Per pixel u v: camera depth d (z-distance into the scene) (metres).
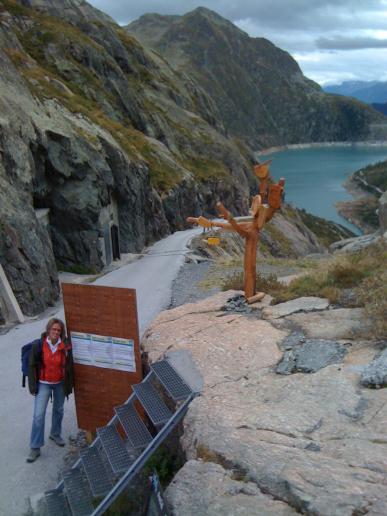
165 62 108.06
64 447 7.52
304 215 119.88
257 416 5.55
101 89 53.47
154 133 61.12
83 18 69.56
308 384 6.13
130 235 30.91
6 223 15.85
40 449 7.47
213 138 75.81
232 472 4.75
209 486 4.62
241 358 7.16
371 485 4.23
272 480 4.52
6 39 40.12
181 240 35.97
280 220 75.12
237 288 11.26
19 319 14.32
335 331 7.76
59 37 52.91
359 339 7.38
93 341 7.13
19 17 53.44
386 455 4.61
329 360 6.81
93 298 6.96
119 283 19.70
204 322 8.65
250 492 4.45
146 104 66.31
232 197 66.06
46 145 22.58
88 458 6.27
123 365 7.04
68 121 27.66
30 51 50.25
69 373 7.23
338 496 4.14
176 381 6.47
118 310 6.86
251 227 9.61
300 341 7.58
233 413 5.68
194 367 6.96
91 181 24.34
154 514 4.93
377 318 7.64
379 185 194.62
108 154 29.41
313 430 5.22
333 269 10.52
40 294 16.22
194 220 9.73
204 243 30.75
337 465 4.55
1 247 15.31
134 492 5.88
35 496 6.42
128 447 6.66
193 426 5.60
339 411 5.48
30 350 7.18
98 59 56.09
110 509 5.73
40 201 23.28
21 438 7.77
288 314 8.74
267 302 9.66
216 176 64.56
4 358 11.10
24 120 21.23
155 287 17.69
